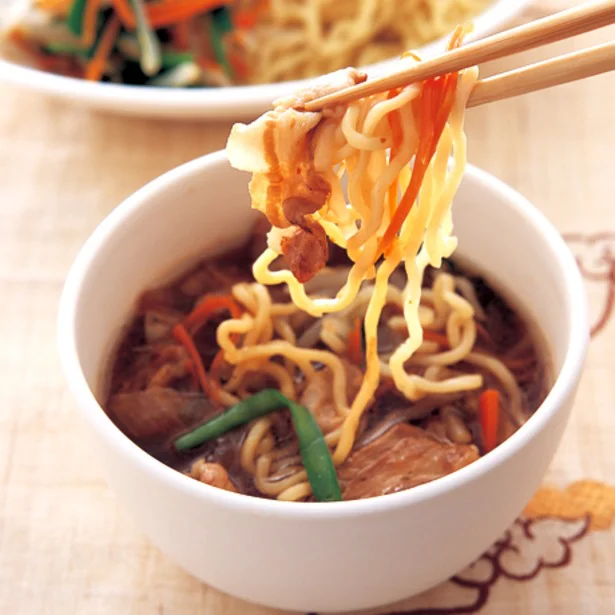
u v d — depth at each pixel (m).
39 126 0.60
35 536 0.47
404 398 0.46
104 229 0.45
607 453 0.48
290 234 0.42
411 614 0.45
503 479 0.40
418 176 0.41
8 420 0.49
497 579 0.45
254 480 0.45
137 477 0.40
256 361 0.47
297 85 0.56
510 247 0.46
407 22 0.67
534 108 0.60
